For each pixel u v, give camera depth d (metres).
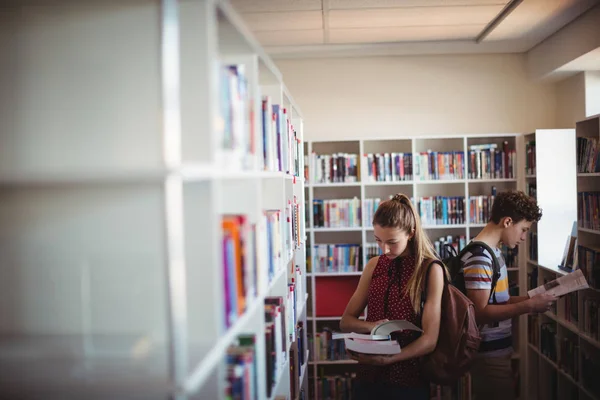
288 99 2.63
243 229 1.45
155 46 1.18
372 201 5.25
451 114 5.67
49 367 1.07
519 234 2.79
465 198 5.25
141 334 1.18
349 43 5.38
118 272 1.18
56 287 1.20
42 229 1.20
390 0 4.04
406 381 2.22
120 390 0.99
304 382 3.09
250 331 1.68
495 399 2.67
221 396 1.18
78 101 1.20
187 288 1.17
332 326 5.46
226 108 1.32
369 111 5.70
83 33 1.20
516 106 5.66
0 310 1.21
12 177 1.03
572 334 4.19
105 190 1.18
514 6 4.17
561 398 4.29
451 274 2.75
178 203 1.07
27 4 1.22
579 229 3.89
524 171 5.22
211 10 1.15
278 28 4.78
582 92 5.07
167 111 1.15
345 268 5.29
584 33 4.34
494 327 2.69
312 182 5.28
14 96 1.22
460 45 5.35
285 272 2.29
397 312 2.32
